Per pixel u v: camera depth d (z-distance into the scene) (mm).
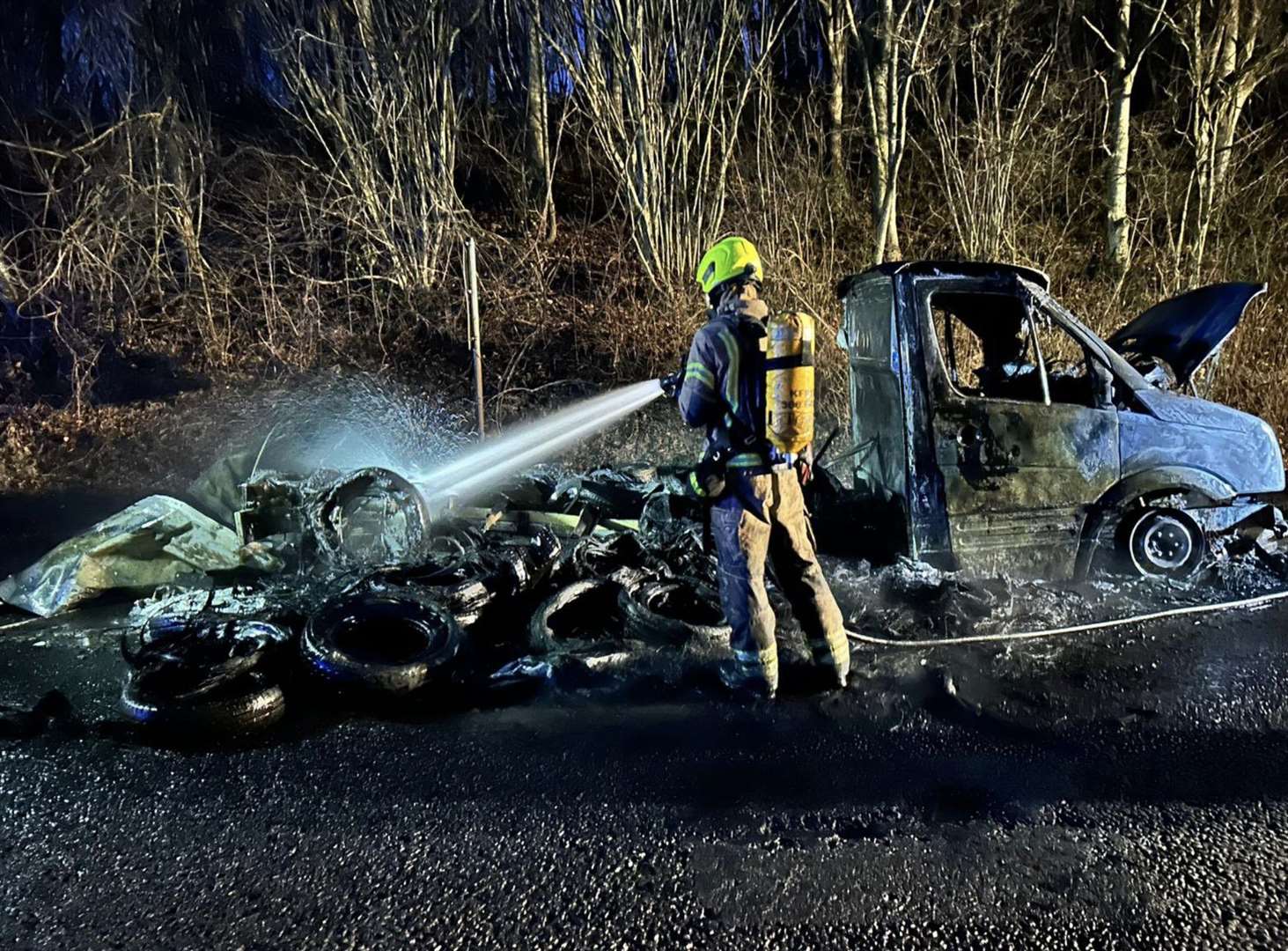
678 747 3576
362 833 3004
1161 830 2998
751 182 11844
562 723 3795
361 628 4309
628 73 11266
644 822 3051
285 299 11359
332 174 12594
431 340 10930
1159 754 3525
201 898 2682
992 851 2877
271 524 5680
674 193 11336
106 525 5367
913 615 4855
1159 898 2648
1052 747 3582
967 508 5109
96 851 2916
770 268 10617
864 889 2688
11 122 12500
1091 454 5215
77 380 9844
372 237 11703
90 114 13156
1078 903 2627
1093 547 5297
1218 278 11055
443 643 4176
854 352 5781
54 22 13430
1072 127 13047
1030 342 6125
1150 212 12297
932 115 12266
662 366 10133
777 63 14898
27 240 11773
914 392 5074
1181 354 5668
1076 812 3111
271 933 2527
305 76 12000
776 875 2758
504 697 4051
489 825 3041
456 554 5238
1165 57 14133
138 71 12898
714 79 11875
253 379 10328
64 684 4191
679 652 4223
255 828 3041
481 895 2686
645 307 10891
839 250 11953
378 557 5340
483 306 11211
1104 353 5316
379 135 11836
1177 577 5352
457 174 14133
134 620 4902
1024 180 11656
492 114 14281
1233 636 4676
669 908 2617
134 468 8836
